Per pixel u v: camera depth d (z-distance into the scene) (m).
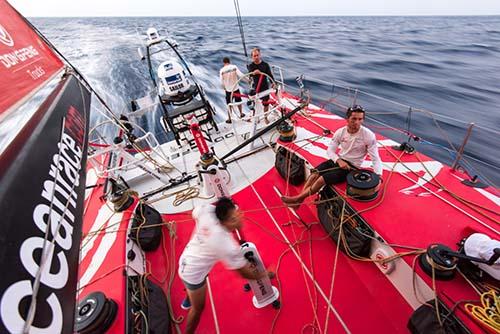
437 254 1.93
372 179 2.68
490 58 18.17
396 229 2.37
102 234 2.83
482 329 1.62
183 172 4.42
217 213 1.80
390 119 8.39
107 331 1.86
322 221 3.16
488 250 1.77
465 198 2.62
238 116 5.54
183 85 5.23
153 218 3.27
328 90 11.87
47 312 0.85
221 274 2.88
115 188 3.68
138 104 5.23
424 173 3.07
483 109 9.34
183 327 2.43
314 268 2.81
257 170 4.36
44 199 1.10
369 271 2.64
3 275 0.75
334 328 2.30
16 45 1.95
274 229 3.34
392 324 2.25
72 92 2.10
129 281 2.33
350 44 25.28
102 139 4.54
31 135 1.29
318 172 3.03
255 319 2.45
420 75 13.84
